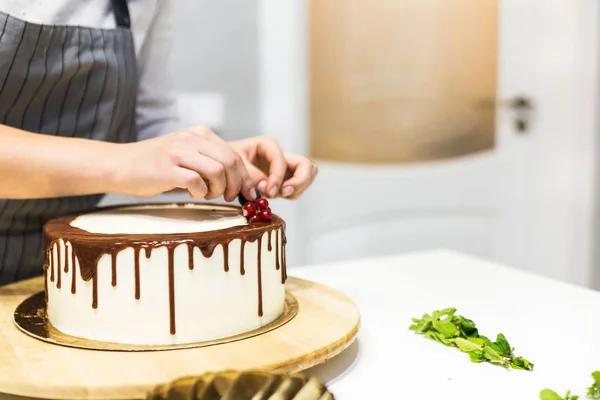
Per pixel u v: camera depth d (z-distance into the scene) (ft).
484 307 3.37
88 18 3.65
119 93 3.79
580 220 8.61
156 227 2.83
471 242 8.41
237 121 7.36
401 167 7.95
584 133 8.42
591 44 8.21
